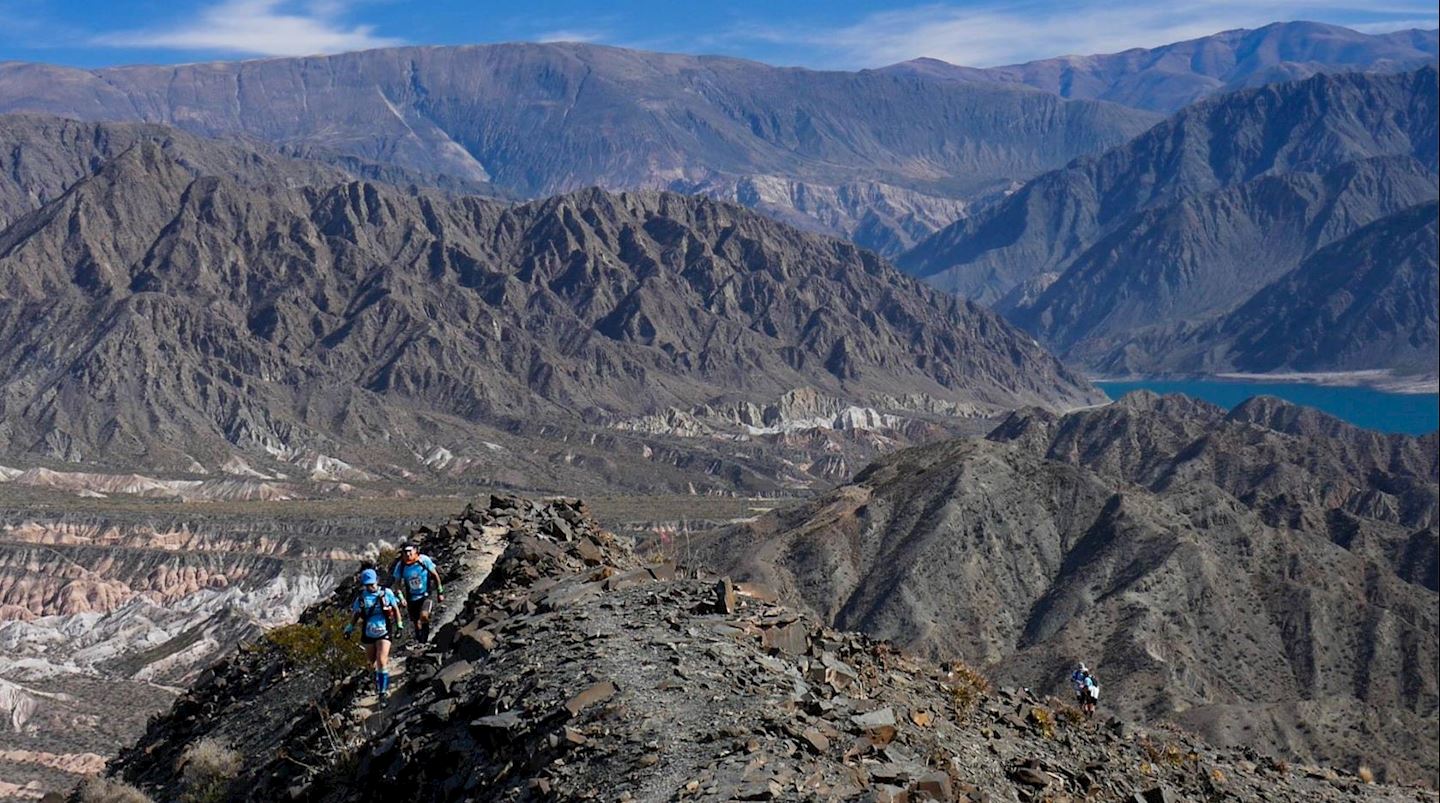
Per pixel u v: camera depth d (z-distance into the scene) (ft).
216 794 81.87
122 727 492.54
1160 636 515.50
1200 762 95.76
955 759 64.03
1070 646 513.04
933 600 570.46
